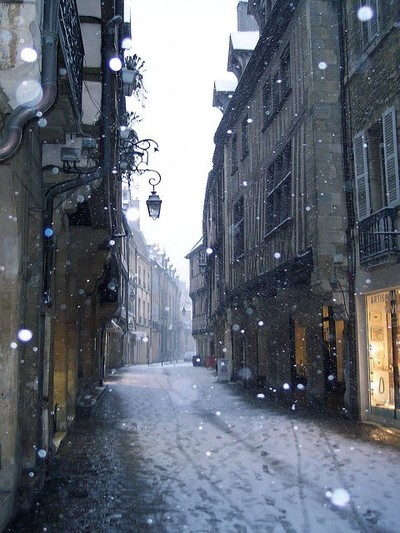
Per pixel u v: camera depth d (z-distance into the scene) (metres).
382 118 10.63
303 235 13.73
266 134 17.50
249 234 19.66
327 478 6.80
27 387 6.24
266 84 17.55
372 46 11.12
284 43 15.63
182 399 17.06
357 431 10.45
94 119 8.39
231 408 14.54
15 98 4.64
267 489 6.35
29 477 5.99
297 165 14.26
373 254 10.76
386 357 11.06
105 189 9.72
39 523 5.23
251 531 4.92
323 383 13.82
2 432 5.42
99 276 14.25
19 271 5.62
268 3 17.58
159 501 5.92
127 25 10.65
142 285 53.16
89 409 12.91
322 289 12.49
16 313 5.55
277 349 17.45
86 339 16.19
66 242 9.88
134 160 12.09
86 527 5.11
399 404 10.54
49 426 7.58
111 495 6.17
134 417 12.81
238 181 21.69
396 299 10.64
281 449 8.74
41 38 4.85
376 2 11.02
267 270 17.03
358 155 11.72
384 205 11.12
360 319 12.00
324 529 4.95
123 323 35.38
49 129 6.62
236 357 24.08
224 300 25.31
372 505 5.66
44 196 7.28
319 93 13.09
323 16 13.37
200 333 44.31
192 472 7.25
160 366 43.66
